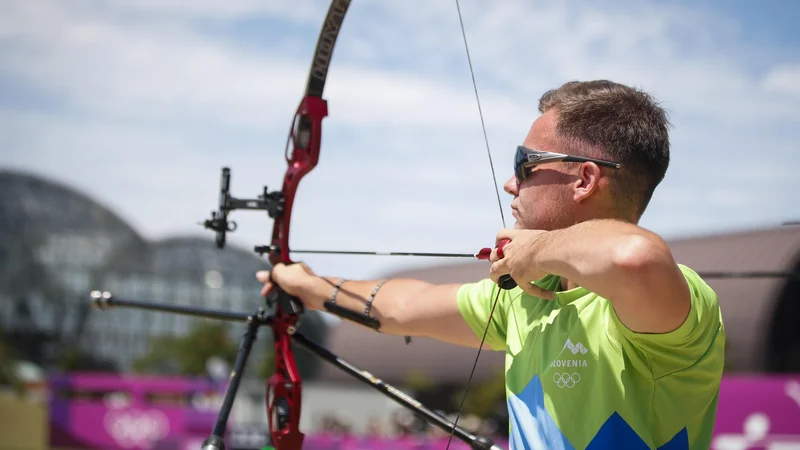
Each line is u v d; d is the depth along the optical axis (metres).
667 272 1.84
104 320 89.56
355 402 29.84
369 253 3.00
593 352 2.21
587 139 2.34
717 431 11.02
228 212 3.18
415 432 19.31
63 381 20.94
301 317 3.24
